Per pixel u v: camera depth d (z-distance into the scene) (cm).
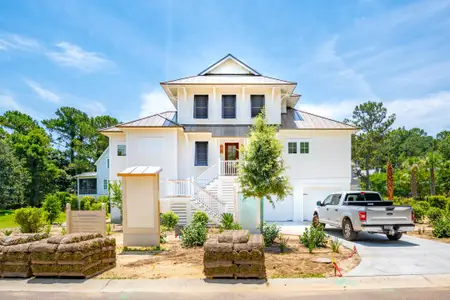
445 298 659
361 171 5081
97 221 1291
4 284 757
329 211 1544
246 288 717
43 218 1958
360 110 4919
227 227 1590
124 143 2312
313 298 659
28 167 4316
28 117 6384
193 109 2281
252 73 2484
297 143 2203
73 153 6359
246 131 2194
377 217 1257
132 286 737
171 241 1350
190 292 696
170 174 2080
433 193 3534
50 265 791
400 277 795
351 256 1021
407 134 7206
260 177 1259
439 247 1180
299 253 1068
